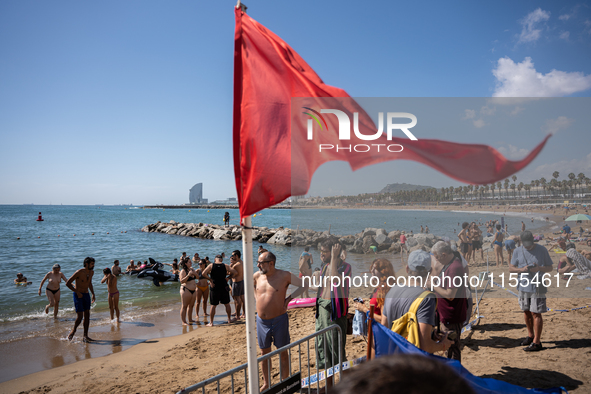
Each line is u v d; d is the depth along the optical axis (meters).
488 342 5.16
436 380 0.41
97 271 17.31
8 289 13.23
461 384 0.43
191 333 8.04
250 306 2.30
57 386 5.48
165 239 35.41
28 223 61.41
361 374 0.45
